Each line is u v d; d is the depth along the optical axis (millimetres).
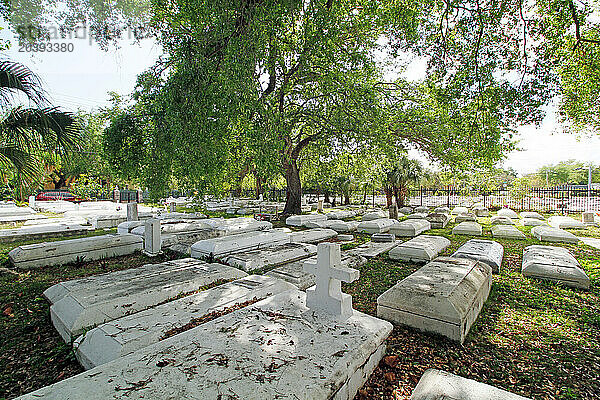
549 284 4531
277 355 1969
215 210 17859
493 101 5711
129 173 7645
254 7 5246
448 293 3104
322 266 2643
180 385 1650
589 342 2920
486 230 10367
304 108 10086
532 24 5523
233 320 2471
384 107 9930
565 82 7586
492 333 3117
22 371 2492
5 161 6105
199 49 5785
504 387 2293
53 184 29641
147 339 2504
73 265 5652
